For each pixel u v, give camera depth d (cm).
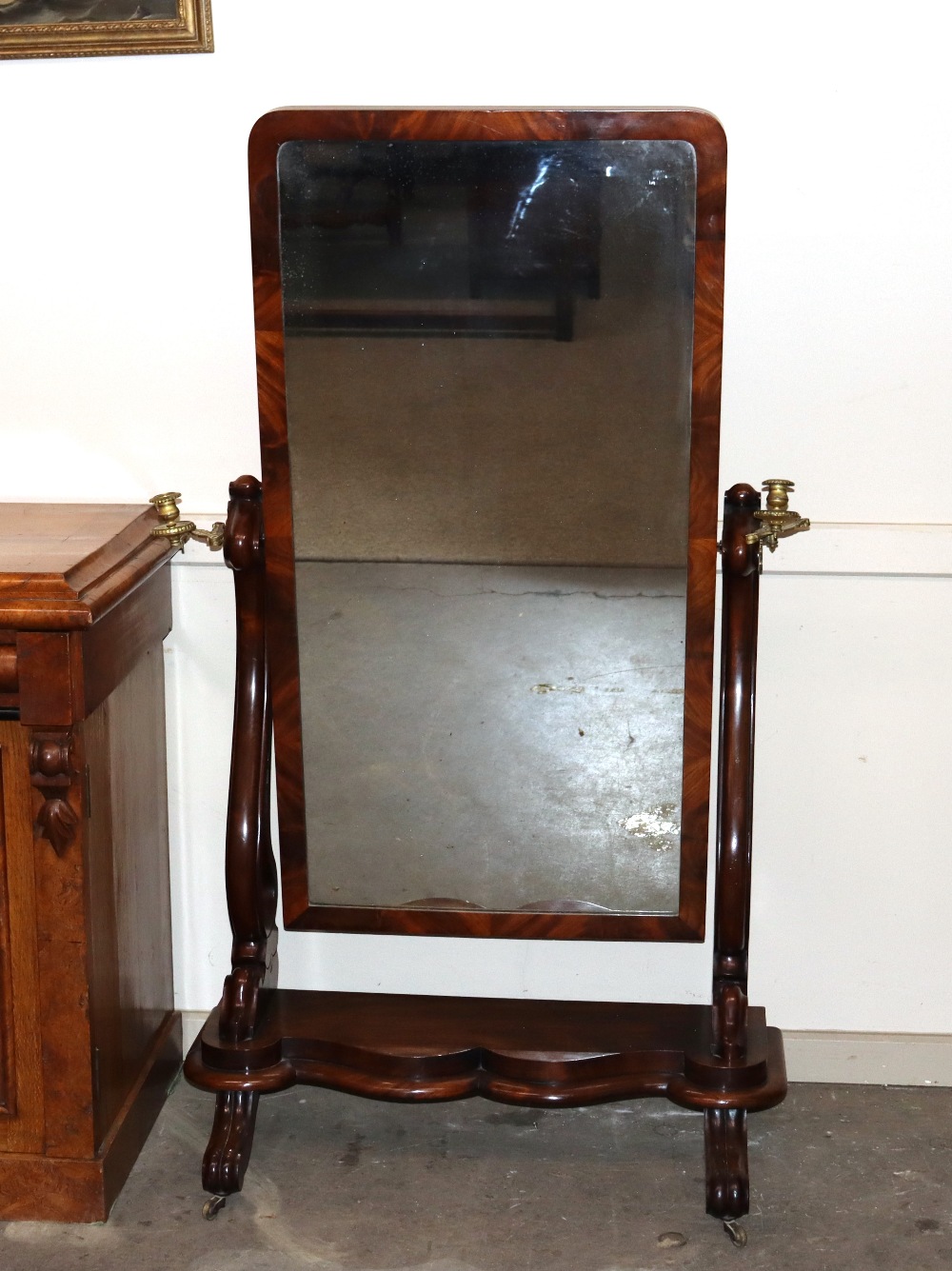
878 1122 201
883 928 206
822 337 185
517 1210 182
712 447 168
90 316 192
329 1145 196
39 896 167
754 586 174
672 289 163
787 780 201
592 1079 178
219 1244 175
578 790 183
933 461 188
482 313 166
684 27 176
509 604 177
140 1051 195
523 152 160
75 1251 173
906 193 179
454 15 178
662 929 186
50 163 187
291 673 181
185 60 182
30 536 174
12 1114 176
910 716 197
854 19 174
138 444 197
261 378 170
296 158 162
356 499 174
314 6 179
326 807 186
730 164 179
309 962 213
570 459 171
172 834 210
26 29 180
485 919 188
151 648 194
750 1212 181
